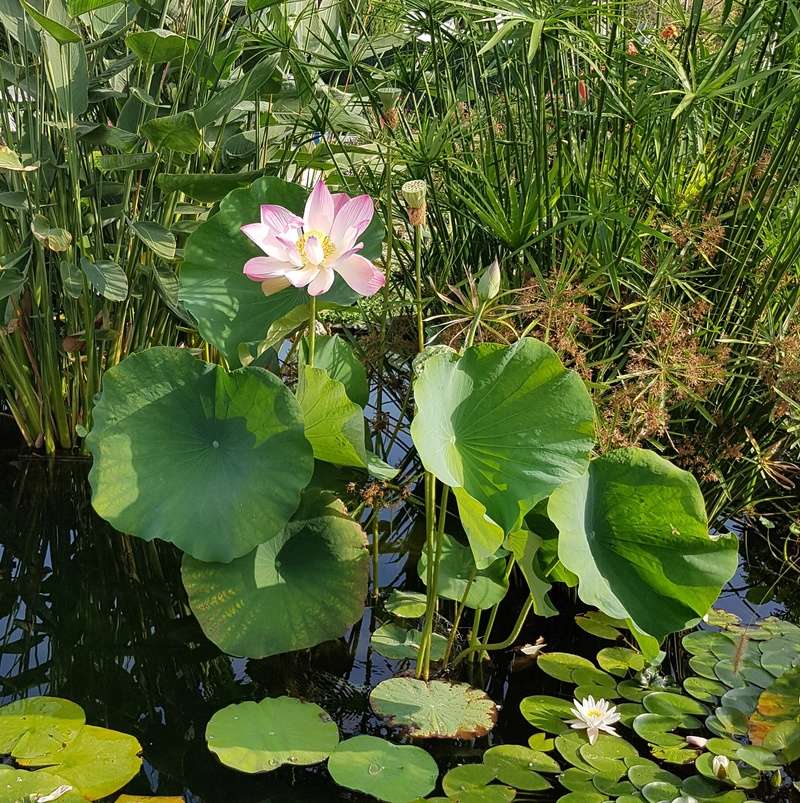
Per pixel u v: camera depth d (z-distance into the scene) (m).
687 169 2.66
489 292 1.90
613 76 2.37
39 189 2.69
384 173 2.69
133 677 1.99
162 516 1.88
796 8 2.27
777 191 2.36
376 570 2.35
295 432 1.91
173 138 2.49
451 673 2.03
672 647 2.16
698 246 2.28
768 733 1.77
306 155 3.11
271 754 1.68
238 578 1.92
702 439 2.49
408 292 2.81
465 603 1.97
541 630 2.22
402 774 1.65
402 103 2.80
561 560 1.75
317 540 2.02
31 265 2.85
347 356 2.25
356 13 2.81
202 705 1.90
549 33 2.19
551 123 2.60
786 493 2.75
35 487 2.80
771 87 2.42
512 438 1.83
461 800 1.61
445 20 2.55
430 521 1.91
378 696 1.88
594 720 1.81
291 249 1.82
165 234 2.60
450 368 1.82
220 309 2.13
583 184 2.41
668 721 1.85
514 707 1.92
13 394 3.02
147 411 1.96
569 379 1.85
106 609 2.24
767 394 2.45
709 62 2.39
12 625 2.15
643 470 1.91
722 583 1.81
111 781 1.60
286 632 1.89
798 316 2.55
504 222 2.30
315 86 2.80
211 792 1.65
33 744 1.68
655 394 2.22
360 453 1.99
